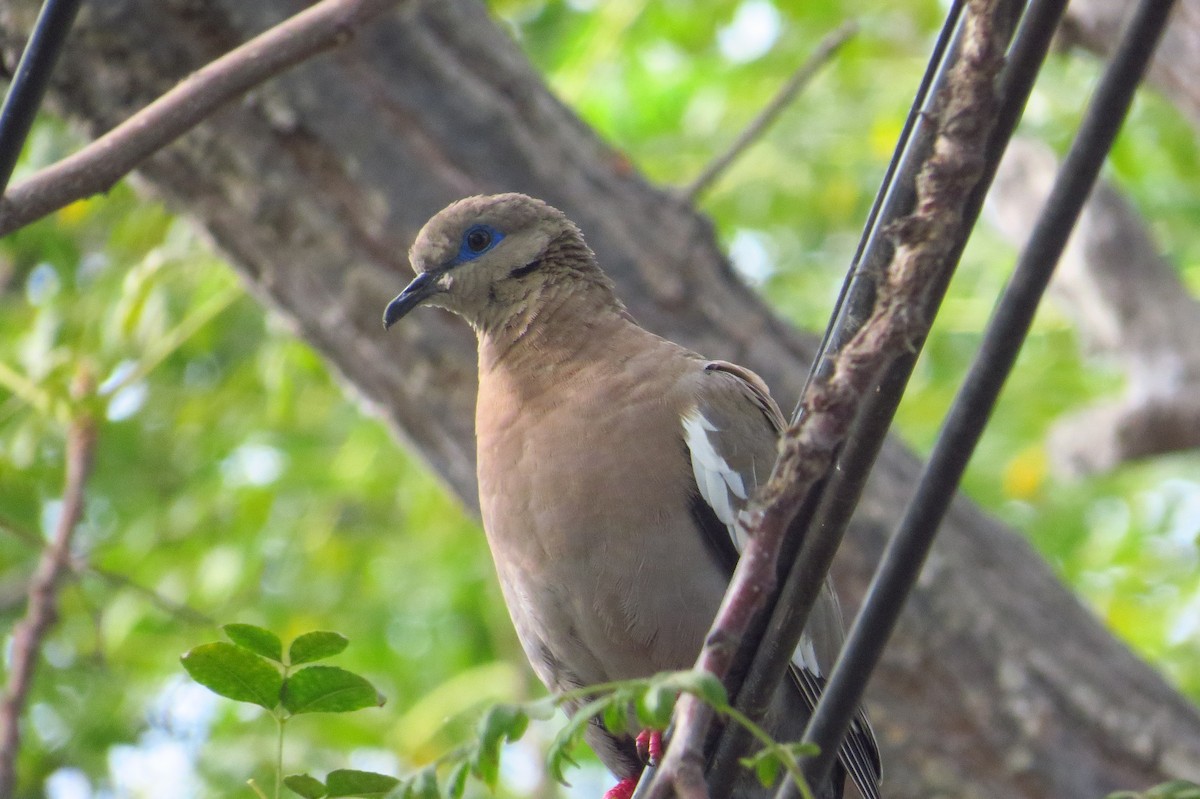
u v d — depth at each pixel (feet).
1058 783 32.55
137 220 43.06
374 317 33.01
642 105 58.90
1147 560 53.83
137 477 53.52
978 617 33.45
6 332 46.47
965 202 15.79
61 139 39.32
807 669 25.14
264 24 31.27
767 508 15.19
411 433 34.68
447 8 33.63
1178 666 52.54
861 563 33.01
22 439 41.37
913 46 55.93
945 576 33.58
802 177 55.16
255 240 33.19
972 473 54.80
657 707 13.34
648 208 34.53
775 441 26.22
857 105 56.13
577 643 25.45
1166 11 16.55
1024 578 34.78
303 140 32.14
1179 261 56.75
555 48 55.06
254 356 50.49
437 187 32.48
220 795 44.88
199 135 32.09
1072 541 53.52
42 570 33.68
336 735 49.14
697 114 58.13
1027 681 33.19
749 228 58.44
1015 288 17.07
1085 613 35.06
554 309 27.07
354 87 32.27
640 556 24.41
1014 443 55.11
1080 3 39.68
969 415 17.06
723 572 24.77
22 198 20.68
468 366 32.99
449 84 33.12
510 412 25.85
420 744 49.24
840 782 25.48
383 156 32.30
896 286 15.20
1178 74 38.58
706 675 13.48
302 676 16.20
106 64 31.42
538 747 50.78
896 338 15.08
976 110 15.35
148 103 31.65
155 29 31.17
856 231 58.34
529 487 24.97
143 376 46.34
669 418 25.03
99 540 52.39
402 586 53.57
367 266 32.55
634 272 33.76
